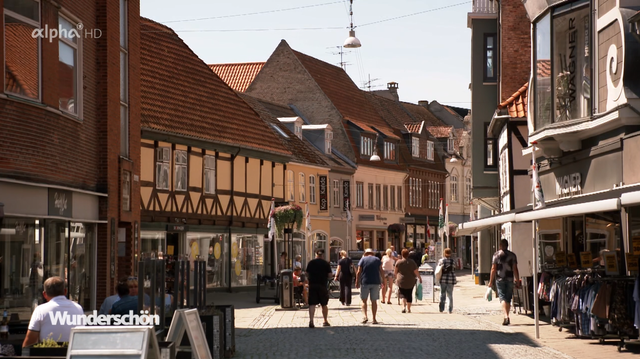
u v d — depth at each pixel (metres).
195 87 41.66
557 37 21.34
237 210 43.00
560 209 15.55
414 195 74.12
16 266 16.45
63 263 18.77
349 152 63.34
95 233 20.78
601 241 21.22
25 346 10.25
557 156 23.42
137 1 24.77
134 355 8.15
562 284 18.42
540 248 23.81
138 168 24.58
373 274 22.36
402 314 25.58
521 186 32.75
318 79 65.81
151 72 38.53
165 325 13.01
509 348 16.16
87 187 19.97
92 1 20.50
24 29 16.19
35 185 16.80
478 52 39.25
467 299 32.41
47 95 17.17
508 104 33.72
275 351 16.19
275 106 61.25
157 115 36.62
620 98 18.86
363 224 64.06
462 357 14.89
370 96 77.31
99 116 20.81
